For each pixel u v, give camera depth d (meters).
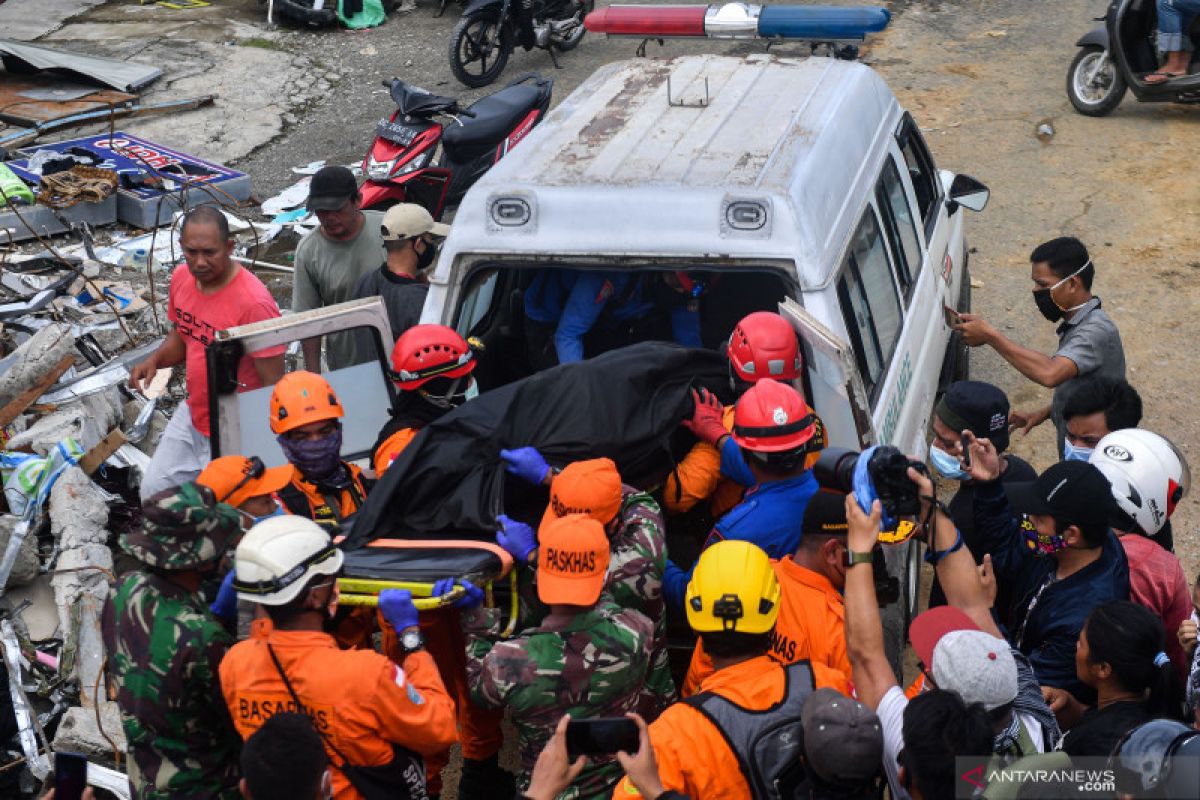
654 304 5.34
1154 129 10.90
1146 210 9.51
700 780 3.17
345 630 3.88
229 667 3.37
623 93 5.75
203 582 3.69
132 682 3.49
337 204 5.99
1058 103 11.46
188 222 5.36
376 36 13.97
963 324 5.62
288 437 4.06
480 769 4.31
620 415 4.20
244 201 10.01
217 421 4.48
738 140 5.03
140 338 7.91
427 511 4.02
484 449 4.13
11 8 15.08
